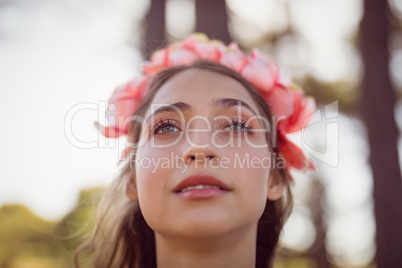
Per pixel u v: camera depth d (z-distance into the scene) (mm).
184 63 1876
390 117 4047
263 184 1466
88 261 2330
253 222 1419
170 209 1338
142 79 1896
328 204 7746
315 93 5973
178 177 1345
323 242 7977
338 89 6074
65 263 3924
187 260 1414
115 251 1909
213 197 1313
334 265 7938
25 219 6949
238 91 1585
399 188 3887
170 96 1531
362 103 4215
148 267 1868
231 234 1364
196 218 1294
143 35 3445
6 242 6809
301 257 7992
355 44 5539
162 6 3367
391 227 3764
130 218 1908
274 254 1986
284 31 5359
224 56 1814
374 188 3938
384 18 4227
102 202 1966
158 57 1932
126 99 1876
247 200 1377
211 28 3104
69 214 3662
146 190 1405
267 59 1922
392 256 3693
